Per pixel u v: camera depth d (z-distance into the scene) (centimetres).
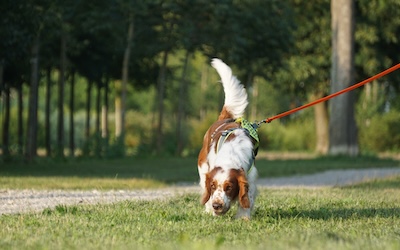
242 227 870
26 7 2164
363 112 5328
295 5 4109
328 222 945
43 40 2922
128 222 927
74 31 3209
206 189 876
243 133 920
